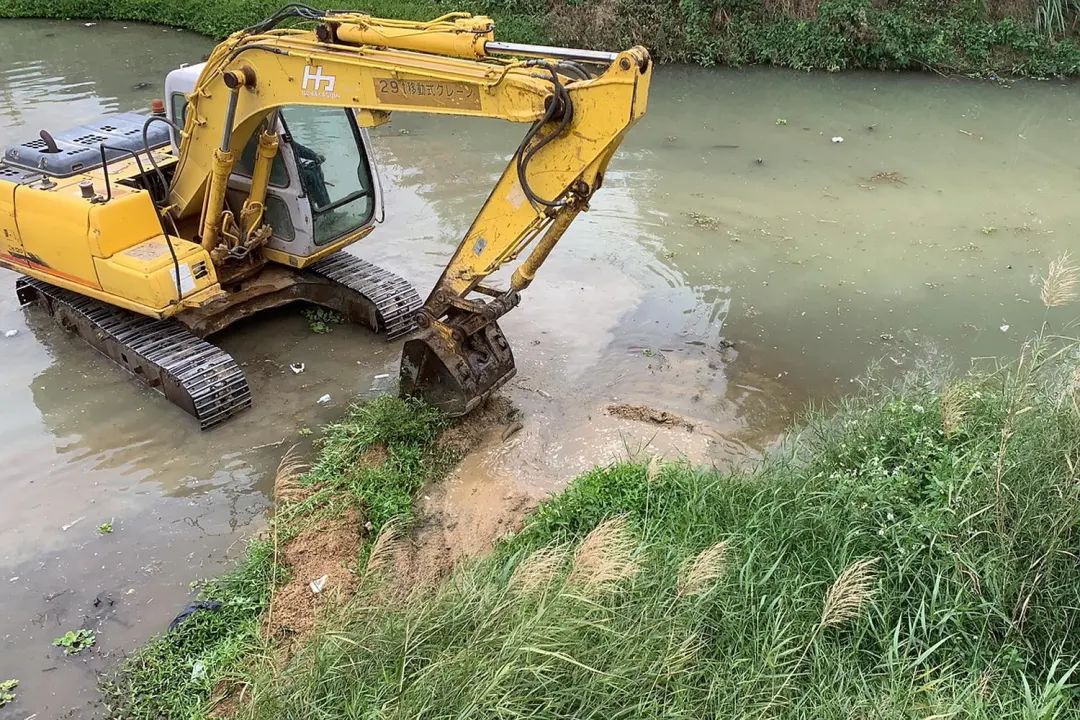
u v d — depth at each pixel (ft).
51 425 22.08
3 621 16.49
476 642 12.73
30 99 43.62
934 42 51.88
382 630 13.60
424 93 18.38
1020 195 35.96
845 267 30.30
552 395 23.22
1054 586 13.73
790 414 22.58
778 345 25.77
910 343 25.76
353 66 19.01
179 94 24.35
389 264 30.04
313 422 22.35
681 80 51.03
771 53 53.11
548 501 18.75
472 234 19.36
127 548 18.30
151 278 21.50
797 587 14.71
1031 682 13.19
